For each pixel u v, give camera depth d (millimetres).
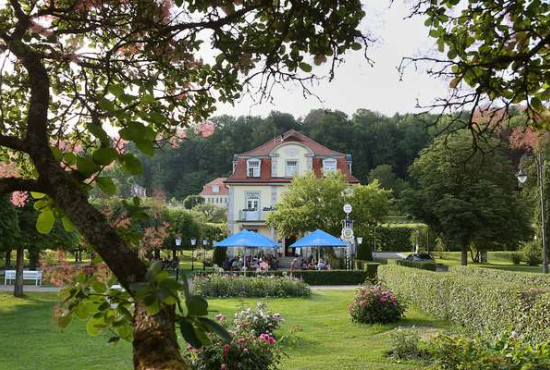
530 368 4629
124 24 2520
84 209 1165
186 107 3076
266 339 6941
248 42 2656
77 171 1335
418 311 13992
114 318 1514
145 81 2555
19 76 2842
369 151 80688
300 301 18719
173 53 2643
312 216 34094
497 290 9203
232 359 6340
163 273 979
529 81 2766
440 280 12539
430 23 2723
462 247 38438
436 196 38438
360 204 34094
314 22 2395
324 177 36656
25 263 42281
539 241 40062
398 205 40344
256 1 2465
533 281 14711
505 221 36875
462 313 10961
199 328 1026
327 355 8875
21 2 2604
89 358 8906
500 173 37969
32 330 11711
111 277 1563
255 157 44719
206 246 50688
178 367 858
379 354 8766
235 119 98562
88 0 2348
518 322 8305
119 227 1531
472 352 5141
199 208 76562
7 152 3025
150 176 94500
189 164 97125
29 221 17828
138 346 934
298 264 35312
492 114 2855
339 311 15172
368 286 13125
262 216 43500
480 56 2834
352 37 2385
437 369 5188
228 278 20984
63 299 1567
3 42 1990
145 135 1354
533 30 2666
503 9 2699
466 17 2791
